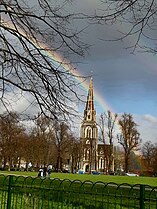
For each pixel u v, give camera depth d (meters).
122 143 78.00
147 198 7.70
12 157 72.50
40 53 8.73
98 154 90.75
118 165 96.31
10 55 8.94
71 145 77.06
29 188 10.27
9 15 8.69
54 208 9.55
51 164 84.25
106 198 9.36
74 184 11.05
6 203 10.68
